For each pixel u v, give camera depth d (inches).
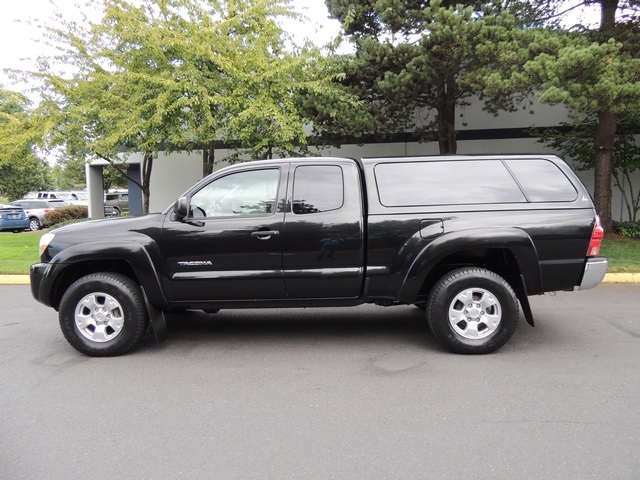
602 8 444.1
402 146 632.4
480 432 130.1
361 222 195.9
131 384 168.6
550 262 191.0
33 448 125.7
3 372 181.9
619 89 321.1
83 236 199.9
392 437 128.4
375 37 466.9
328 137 502.3
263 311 275.4
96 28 436.5
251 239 195.9
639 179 586.2
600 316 249.9
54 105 463.8
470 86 428.8
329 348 206.1
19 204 940.0
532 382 163.8
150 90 440.1
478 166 201.2
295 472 113.0
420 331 229.9
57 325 251.1
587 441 124.5
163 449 124.3
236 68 435.2
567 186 197.6
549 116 601.3
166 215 201.5
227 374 177.0
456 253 201.9
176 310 234.1
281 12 453.7
